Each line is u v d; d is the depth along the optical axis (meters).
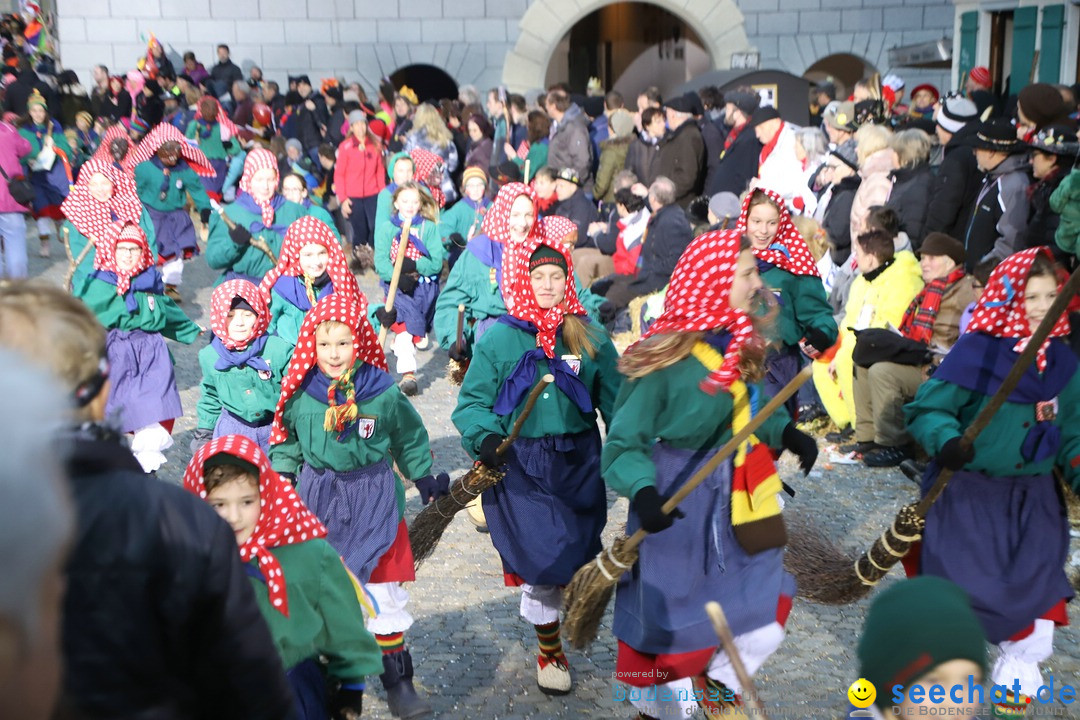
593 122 14.22
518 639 4.89
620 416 3.56
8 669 1.25
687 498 3.54
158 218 12.05
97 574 1.86
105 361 2.02
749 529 3.54
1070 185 6.50
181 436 7.96
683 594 3.53
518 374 4.30
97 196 8.35
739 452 3.54
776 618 3.60
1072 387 3.74
